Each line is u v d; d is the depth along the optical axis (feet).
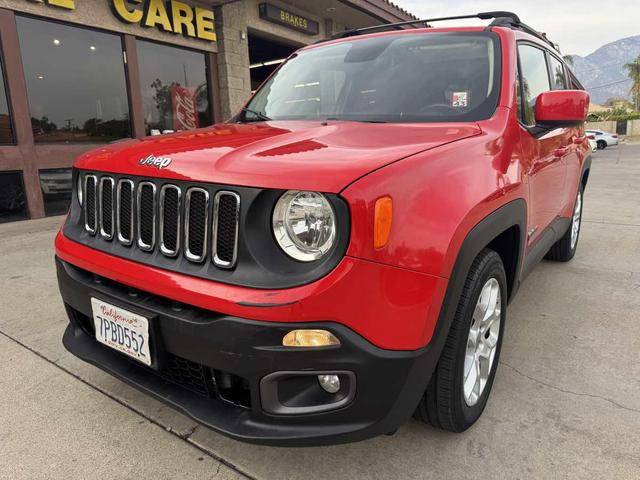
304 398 4.99
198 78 33.71
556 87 11.10
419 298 4.87
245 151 5.45
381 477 5.78
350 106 8.13
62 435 6.61
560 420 6.74
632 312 10.48
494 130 6.88
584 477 5.68
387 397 4.92
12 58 23.68
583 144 13.17
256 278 4.73
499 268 6.58
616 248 15.88
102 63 27.84
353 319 4.60
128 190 5.95
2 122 23.85
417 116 7.53
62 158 26.02
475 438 6.41
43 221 24.07
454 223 5.17
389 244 4.66
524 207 7.20
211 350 4.90
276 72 10.19
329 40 10.56
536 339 9.25
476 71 7.95
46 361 8.61
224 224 4.98
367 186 4.55
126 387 7.75
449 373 5.70
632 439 6.31
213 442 6.45
